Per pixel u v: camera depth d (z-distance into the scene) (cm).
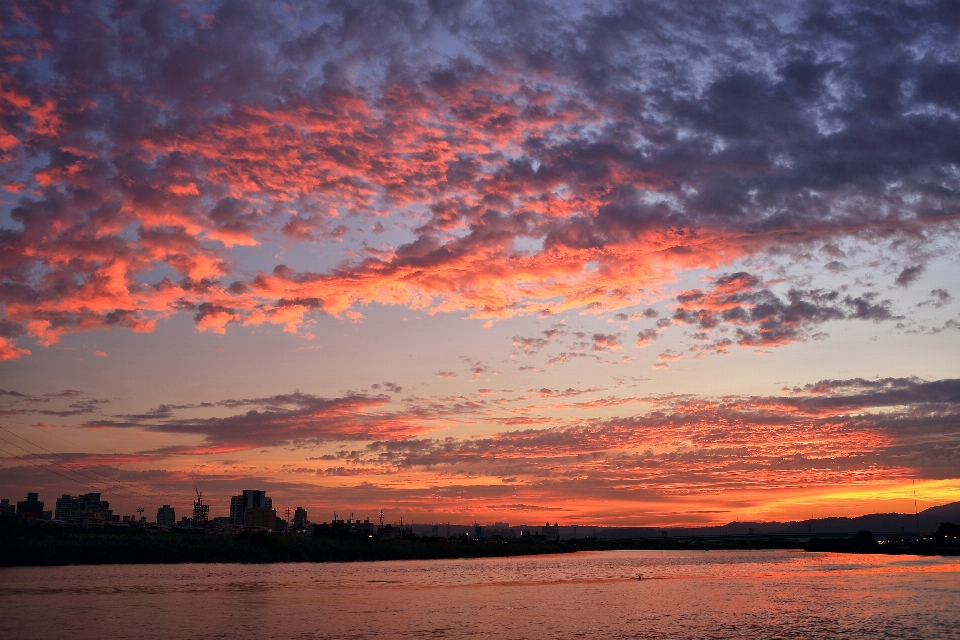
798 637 7581
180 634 7644
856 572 17900
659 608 10219
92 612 9231
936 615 9088
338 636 7631
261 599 11025
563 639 7544
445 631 8025
